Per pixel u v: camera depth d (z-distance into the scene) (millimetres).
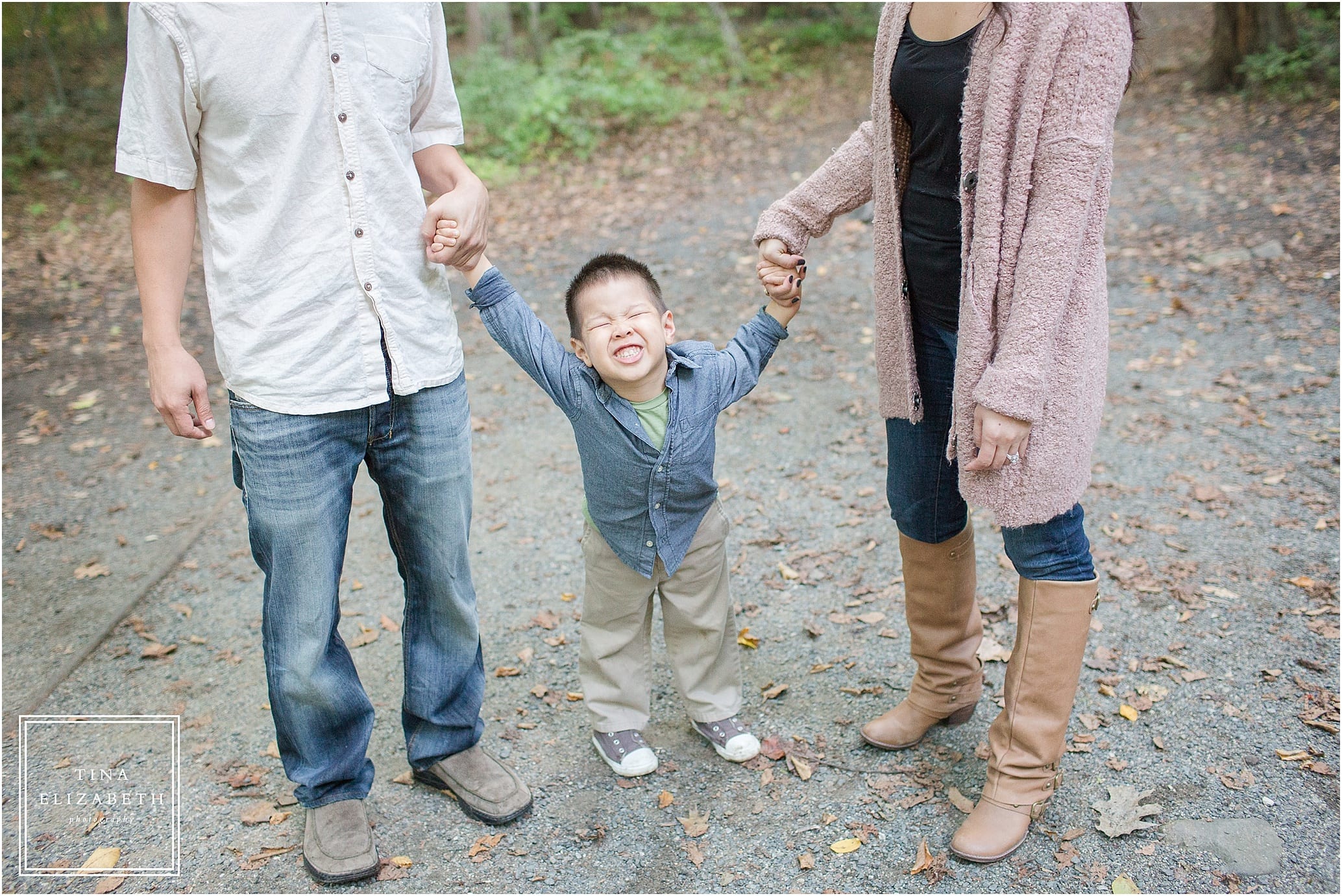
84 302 7055
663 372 2225
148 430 5094
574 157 9555
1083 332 1902
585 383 2182
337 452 2051
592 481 2277
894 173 2055
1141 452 3947
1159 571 3164
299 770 2232
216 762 2682
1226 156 7516
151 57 1751
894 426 2311
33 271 7672
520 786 2416
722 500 3916
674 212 7977
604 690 2535
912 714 2512
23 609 3529
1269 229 6117
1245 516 3420
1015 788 2152
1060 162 1761
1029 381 1795
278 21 1792
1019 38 1756
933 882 2102
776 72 11523
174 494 4387
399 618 3330
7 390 5660
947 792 2361
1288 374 4438
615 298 2117
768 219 2344
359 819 2273
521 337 2193
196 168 1896
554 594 3395
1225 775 2324
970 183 1890
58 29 11430
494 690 2906
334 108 1879
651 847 2270
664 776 2506
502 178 9125
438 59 2113
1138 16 1803
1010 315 1847
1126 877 2070
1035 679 2104
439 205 2055
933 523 2322
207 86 1783
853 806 2344
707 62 11680
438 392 2148
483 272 2211
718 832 2301
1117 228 6570
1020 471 1936
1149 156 7867
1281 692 2584
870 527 3623
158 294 1901
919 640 2469
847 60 11766
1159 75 9844
